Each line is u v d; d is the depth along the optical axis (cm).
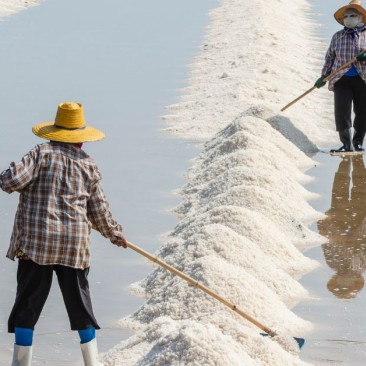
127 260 2077
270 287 1847
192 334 1366
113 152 3114
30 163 1384
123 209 2469
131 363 1470
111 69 4753
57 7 7375
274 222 2220
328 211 2453
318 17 7062
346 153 3120
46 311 1777
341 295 1870
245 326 1538
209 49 5300
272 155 2708
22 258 1391
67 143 1418
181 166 2936
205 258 1783
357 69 3061
